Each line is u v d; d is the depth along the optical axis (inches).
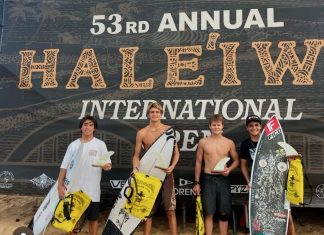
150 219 147.1
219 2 182.2
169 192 147.0
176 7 185.8
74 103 186.9
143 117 181.5
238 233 169.2
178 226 180.2
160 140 150.9
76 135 184.5
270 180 142.5
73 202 142.2
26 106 189.5
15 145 187.5
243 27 178.9
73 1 194.2
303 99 170.2
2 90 192.1
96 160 145.8
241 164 155.9
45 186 183.2
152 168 148.6
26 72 191.9
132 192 140.7
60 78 189.6
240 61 177.3
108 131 182.7
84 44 190.5
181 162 175.0
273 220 139.9
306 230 172.1
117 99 184.2
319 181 165.3
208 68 179.3
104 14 191.2
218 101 176.4
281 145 140.6
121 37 188.2
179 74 181.2
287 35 174.9
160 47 184.4
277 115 171.2
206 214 146.3
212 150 148.5
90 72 187.9
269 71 174.2
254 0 179.5
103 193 179.0
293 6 175.9
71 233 147.5
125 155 180.2
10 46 195.0
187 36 183.0
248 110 173.6
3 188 185.5
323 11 173.6
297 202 135.9
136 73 184.5
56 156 184.4
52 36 193.2
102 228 176.4
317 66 171.2
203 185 148.3
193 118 177.3
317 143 167.2
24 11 196.9
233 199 168.6
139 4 189.0
